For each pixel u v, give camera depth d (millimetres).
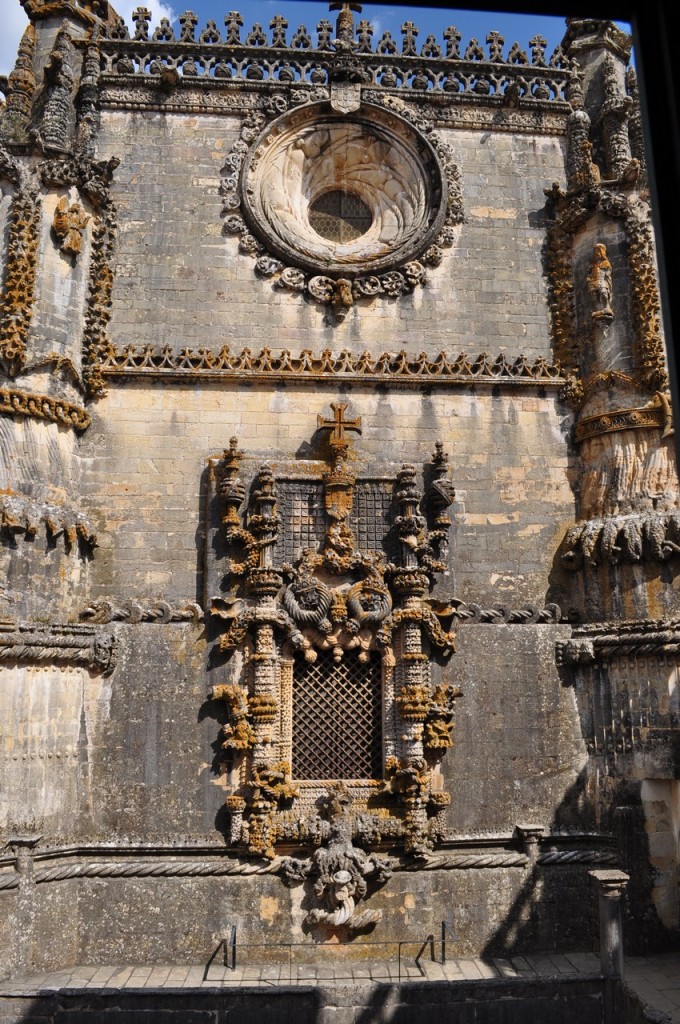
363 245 20812
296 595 18156
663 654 17562
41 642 16516
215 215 20312
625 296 19797
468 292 20484
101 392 19016
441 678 18266
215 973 15695
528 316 20531
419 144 21016
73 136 20266
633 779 17453
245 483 18672
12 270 17922
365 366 19594
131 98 20703
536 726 18125
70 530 17578
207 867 16547
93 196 19250
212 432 19141
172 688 17578
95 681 17469
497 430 19766
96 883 16422
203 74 20938
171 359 19234
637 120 21203
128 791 17031
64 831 16500
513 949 16719
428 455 19469
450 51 21828
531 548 19266
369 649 18297
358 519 18797
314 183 21469
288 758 17531
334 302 19938
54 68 20172
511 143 21500
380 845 17219
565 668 18500
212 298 19859
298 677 18266
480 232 20844
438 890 16938
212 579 18141
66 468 18266
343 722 18188
